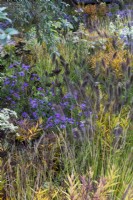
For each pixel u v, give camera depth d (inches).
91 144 113.7
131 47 185.6
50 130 124.9
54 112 131.7
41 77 160.4
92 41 202.4
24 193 93.4
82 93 131.5
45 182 98.9
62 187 97.7
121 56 177.6
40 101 136.5
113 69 164.4
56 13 187.5
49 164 106.7
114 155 107.3
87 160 111.0
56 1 192.7
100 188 85.5
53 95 143.3
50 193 94.5
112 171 91.6
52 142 114.3
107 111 124.3
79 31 217.6
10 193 94.2
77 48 197.6
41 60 185.8
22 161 105.3
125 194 86.0
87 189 85.8
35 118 131.9
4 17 72.1
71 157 108.0
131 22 239.5
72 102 135.0
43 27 175.9
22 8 173.0
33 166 102.6
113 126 115.2
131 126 120.8
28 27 203.2
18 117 134.5
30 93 149.8
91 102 128.9
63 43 201.8
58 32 216.2
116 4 322.7
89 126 116.6
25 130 113.7
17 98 142.9
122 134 117.6
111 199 90.4
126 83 136.9
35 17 174.2
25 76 157.6
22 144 116.4
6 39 65.5
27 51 180.1
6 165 105.3
